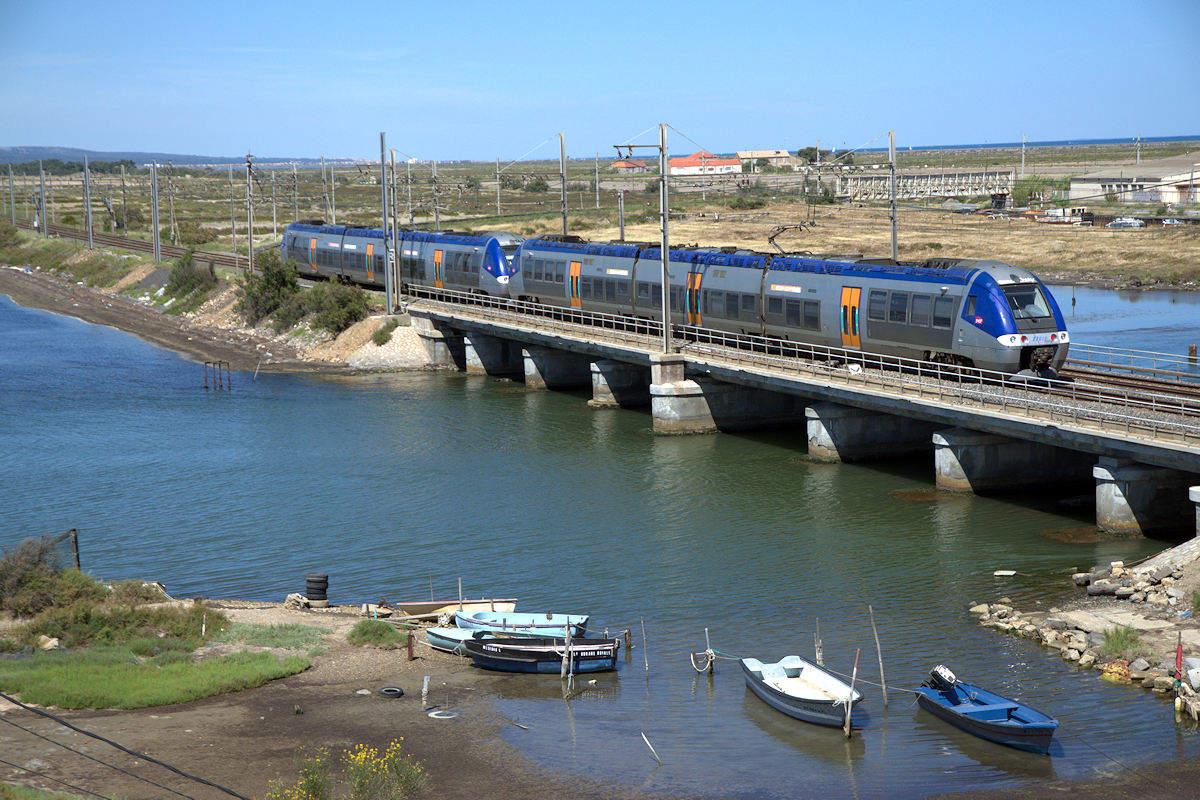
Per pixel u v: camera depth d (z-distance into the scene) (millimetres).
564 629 35938
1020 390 51344
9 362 97250
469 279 96625
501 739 29328
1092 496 50969
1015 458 52625
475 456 63000
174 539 49031
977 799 25938
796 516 50062
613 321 79625
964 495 52094
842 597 40031
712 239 164500
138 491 56875
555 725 30281
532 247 89875
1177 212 193125
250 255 124750
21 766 26156
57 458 63875
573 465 60438
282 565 45500
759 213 198875
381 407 77688
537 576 43469
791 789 26562
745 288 67875
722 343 71188
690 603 40031
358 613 39469
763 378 60719
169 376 90875
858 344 60125
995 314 51875
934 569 42406
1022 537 45531
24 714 29297
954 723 29688
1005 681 32188
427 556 46250
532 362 83812
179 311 127750
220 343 107438
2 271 175875
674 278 73938
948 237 167875
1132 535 44594
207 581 43625
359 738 29047
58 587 37281
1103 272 142500
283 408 77750
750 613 38812
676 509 51938
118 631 35438
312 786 24531
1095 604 37406
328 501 54656
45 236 199125
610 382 75938
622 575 43281
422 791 26312
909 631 36500
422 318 95125
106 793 24906
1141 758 27672
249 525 50969
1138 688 31422
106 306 136625
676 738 29453
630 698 32188
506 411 75562
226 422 73250
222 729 29188
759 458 60844
